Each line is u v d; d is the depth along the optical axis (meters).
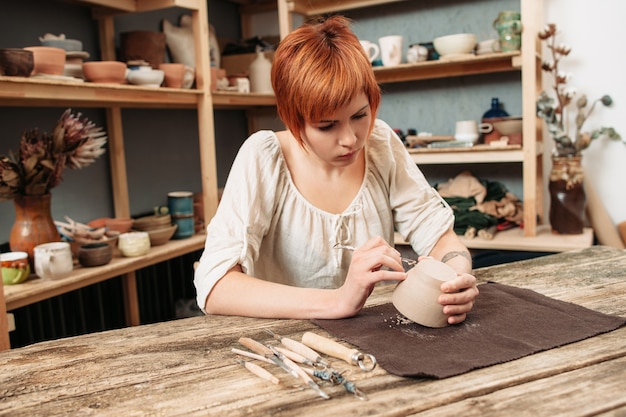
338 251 1.32
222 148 3.58
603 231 2.74
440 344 0.90
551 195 2.65
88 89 2.09
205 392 0.77
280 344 0.94
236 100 2.89
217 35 3.51
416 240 1.43
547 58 2.86
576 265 1.37
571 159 2.58
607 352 0.85
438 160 2.77
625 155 2.76
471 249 2.78
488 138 2.76
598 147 2.81
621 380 0.76
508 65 2.74
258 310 1.08
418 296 0.97
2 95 1.78
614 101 2.75
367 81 1.04
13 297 1.76
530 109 2.55
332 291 1.08
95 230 2.22
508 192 3.02
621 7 2.67
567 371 0.80
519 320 0.99
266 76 3.10
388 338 0.93
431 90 3.16
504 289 1.18
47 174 1.98
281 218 1.33
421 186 1.44
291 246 1.33
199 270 1.18
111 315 2.58
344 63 1.01
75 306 2.42
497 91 3.00
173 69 2.46
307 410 0.71
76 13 2.62
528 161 2.59
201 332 1.02
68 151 2.01
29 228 1.98
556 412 0.68
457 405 0.71
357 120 1.07
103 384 0.81
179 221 2.61
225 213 1.23
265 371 0.81
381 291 1.22
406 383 0.77
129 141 2.87
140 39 2.57
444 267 1.00
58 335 2.35
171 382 0.81
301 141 1.13
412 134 3.06
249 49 3.33
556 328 0.95
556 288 1.19
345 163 1.11
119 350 0.94
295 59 1.04
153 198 3.04
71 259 1.98
